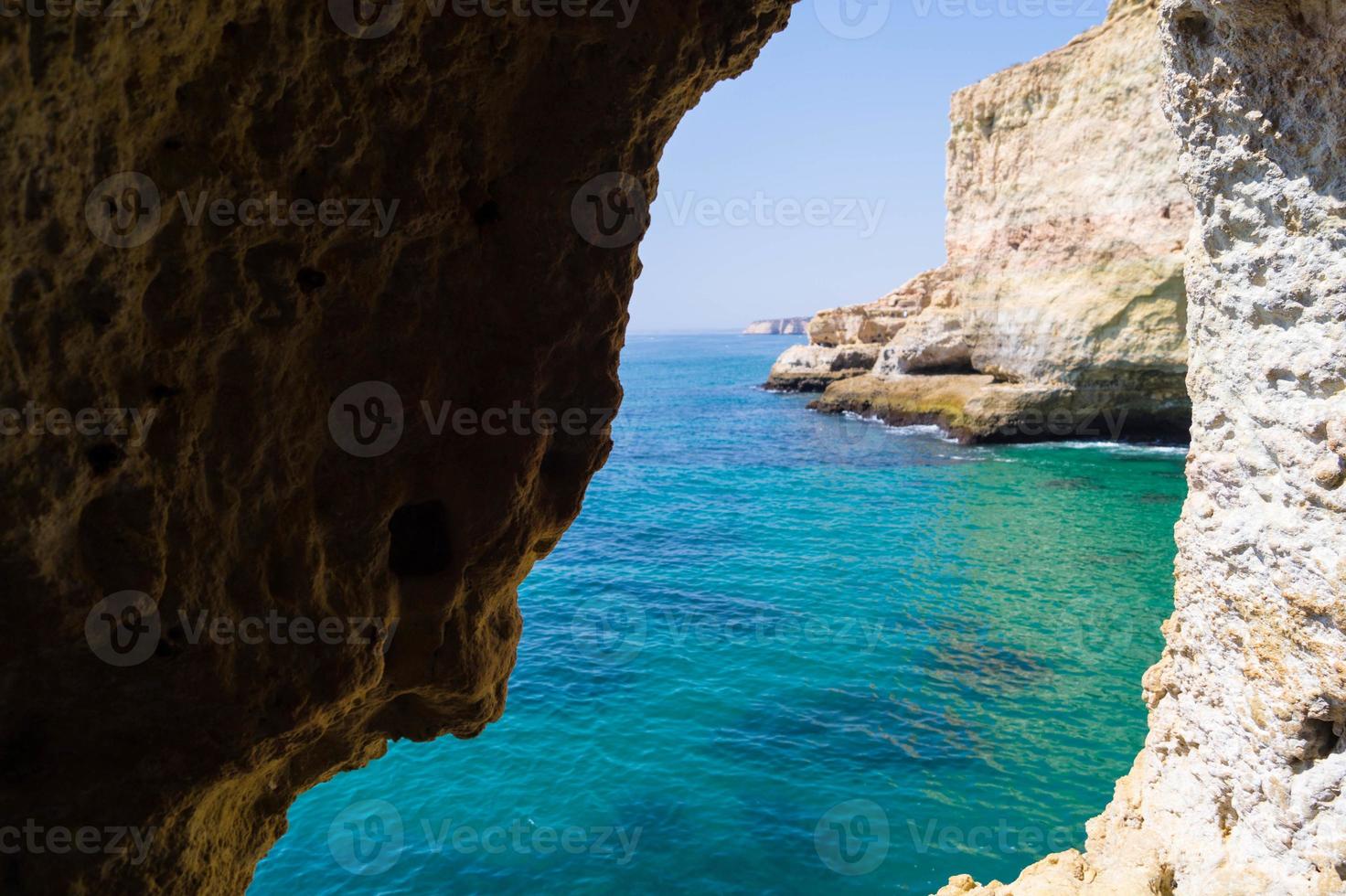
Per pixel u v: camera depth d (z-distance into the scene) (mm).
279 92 2787
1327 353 6023
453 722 4379
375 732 4305
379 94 3107
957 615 20250
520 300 3793
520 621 4625
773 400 66812
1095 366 39062
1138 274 36938
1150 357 37438
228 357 2977
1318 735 6297
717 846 11742
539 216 3773
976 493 33281
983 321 44312
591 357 4020
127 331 2629
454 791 13211
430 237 3480
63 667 2771
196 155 2676
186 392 2879
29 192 2227
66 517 2598
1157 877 7328
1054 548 25578
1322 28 5547
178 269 2727
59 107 2199
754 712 15516
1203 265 7254
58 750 2875
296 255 3041
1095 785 12867
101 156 2385
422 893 10898
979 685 16344
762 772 13539
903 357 49500
